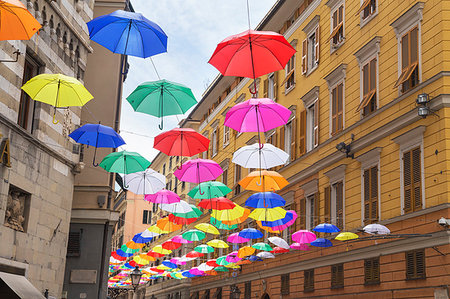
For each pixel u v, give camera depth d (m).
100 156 24.56
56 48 16.80
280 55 8.51
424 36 18.17
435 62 17.47
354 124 22.06
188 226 47.38
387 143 19.78
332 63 24.92
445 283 15.98
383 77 20.50
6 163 13.43
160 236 58.03
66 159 17.22
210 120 45.62
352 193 22.00
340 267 22.33
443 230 16.14
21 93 15.41
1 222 13.35
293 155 28.00
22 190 14.55
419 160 17.78
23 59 14.62
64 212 17.27
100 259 23.27
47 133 16.20
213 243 26.02
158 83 11.02
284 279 27.98
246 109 10.41
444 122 16.80
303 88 27.94
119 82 26.06
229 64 8.67
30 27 7.27
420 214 17.31
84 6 19.19
